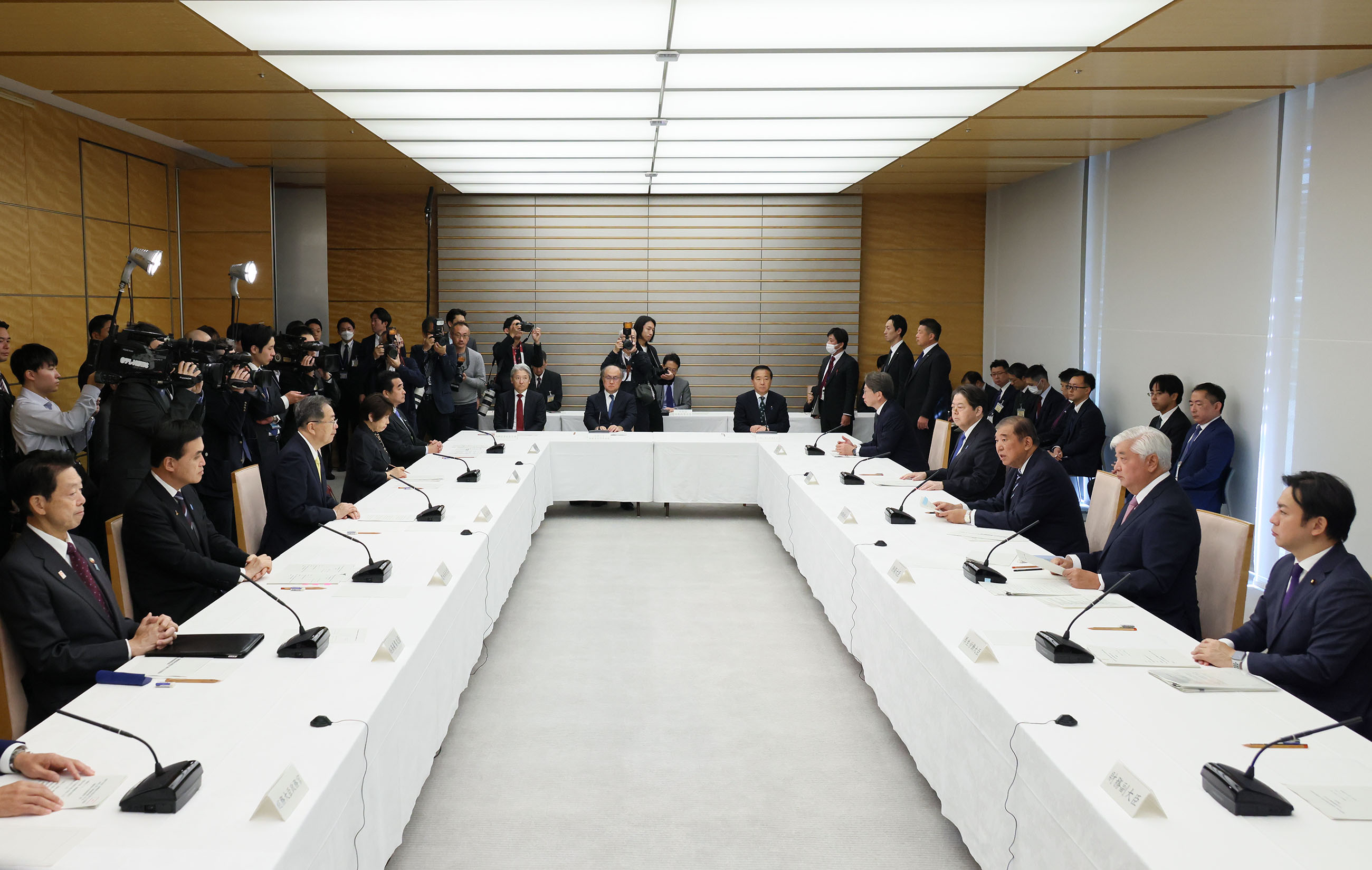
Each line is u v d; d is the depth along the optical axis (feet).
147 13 13.62
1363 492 17.46
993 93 18.62
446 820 10.19
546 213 35.35
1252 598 19.10
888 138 23.68
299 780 6.34
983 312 35.96
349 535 13.41
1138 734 7.29
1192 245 22.52
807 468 20.51
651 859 9.49
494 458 21.26
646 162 27.35
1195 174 22.30
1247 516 20.56
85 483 16.60
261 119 21.20
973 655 8.88
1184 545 11.14
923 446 27.37
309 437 15.03
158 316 26.76
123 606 11.43
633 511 25.81
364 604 10.34
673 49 15.53
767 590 18.72
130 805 6.04
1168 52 15.60
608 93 18.61
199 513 12.26
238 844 5.73
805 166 28.40
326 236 32.65
